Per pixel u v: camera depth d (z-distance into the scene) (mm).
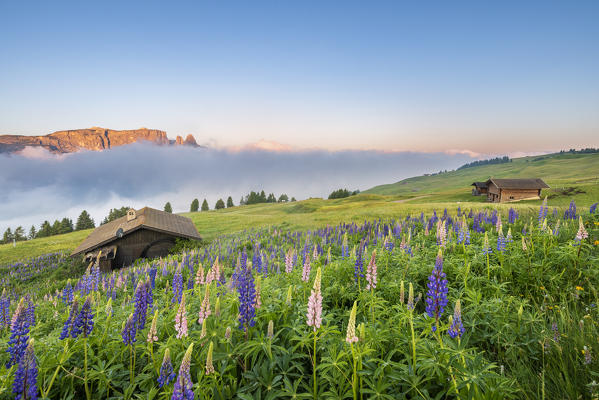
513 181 87500
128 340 4832
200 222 89500
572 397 3912
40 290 25953
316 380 4375
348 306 7539
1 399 4262
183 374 3363
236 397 4316
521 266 8062
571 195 75125
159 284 15281
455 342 4551
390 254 10805
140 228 41812
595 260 7359
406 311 5301
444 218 16328
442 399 4082
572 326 5316
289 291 5984
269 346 4516
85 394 4855
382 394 3889
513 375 4449
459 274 7875
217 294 7945
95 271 12883
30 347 3840
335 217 51938
